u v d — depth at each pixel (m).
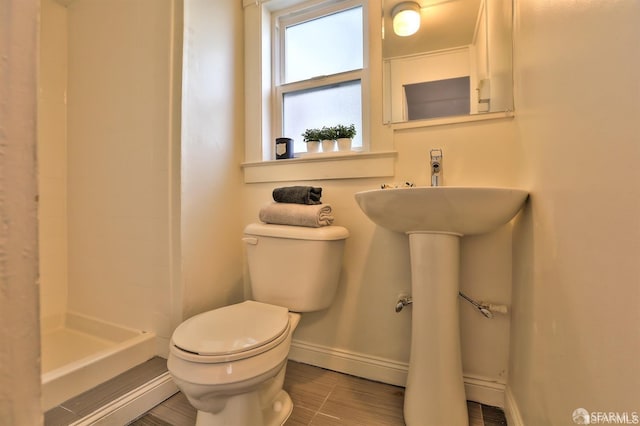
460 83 1.24
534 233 0.88
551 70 0.76
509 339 1.14
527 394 0.90
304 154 1.62
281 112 1.71
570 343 0.63
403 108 1.32
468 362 1.21
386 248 1.34
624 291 0.46
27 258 0.28
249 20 1.67
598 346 0.52
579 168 0.60
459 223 0.95
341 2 1.58
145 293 1.42
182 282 1.31
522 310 0.98
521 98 1.03
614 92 0.49
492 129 1.17
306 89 1.66
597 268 0.53
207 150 1.44
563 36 0.68
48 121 1.68
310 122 1.66
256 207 1.62
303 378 1.37
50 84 1.69
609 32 0.50
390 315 1.33
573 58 0.63
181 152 1.31
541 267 0.81
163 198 1.36
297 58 1.70
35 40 0.29
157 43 1.38
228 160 1.56
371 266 1.37
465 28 1.25
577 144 0.61
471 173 1.20
